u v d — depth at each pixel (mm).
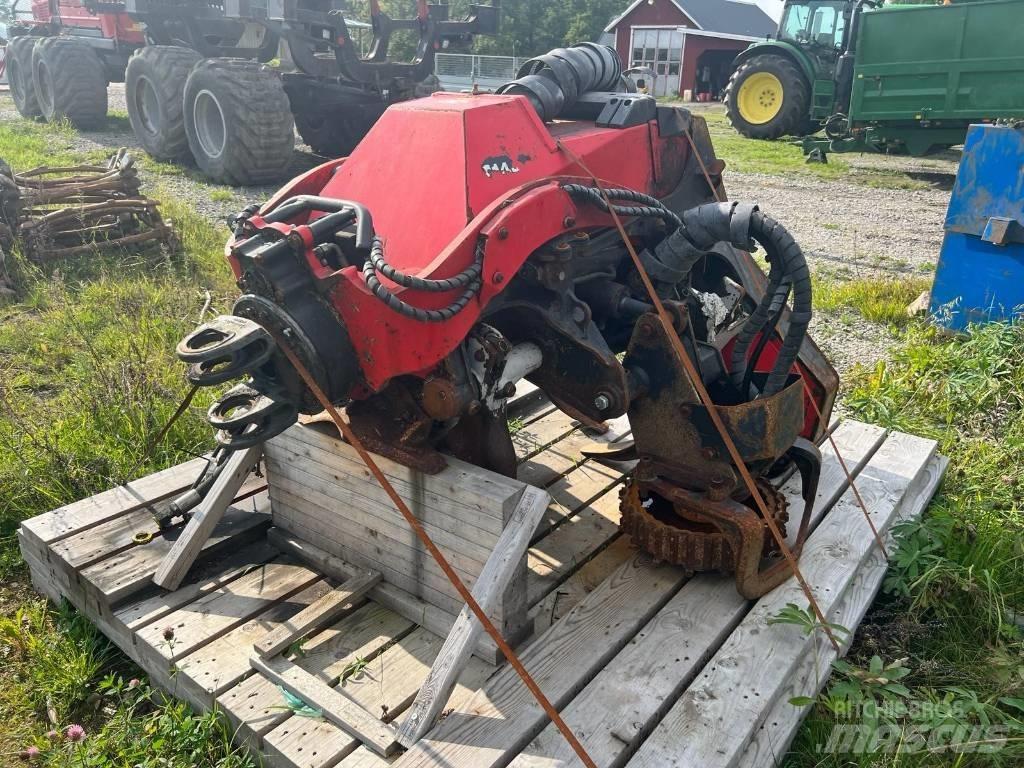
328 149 10695
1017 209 4836
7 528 3279
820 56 13445
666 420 2613
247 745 2223
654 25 29750
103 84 12070
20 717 2480
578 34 35219
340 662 2410
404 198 2432
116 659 2703
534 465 3428
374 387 2266
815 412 3363
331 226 2170
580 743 2059
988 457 3877
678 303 2533
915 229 8586
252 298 2152
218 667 2385
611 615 2518
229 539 2893
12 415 3764
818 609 2523
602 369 2461
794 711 2271
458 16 34781
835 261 7301
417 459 2410
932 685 2547
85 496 3367
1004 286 5016
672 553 2650
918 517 3227
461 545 2398
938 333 5297
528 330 2574
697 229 2510
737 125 14547
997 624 2730
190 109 8906
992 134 4855
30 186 6340
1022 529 3295
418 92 9508
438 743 2057
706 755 2039
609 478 3367
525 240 2246
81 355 4406
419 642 2502
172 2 9805
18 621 2803
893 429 3865
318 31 8773
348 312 2178
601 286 2736
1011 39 9945
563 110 3016
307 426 2682
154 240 6418
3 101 16703
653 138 2930
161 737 2295
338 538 2773
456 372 2262
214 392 4082
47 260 5988
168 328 4781
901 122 11273
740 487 2689
